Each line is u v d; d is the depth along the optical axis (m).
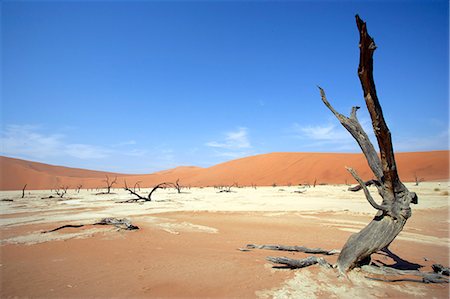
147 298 4.82
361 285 5.29
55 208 23.08
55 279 5.77
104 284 5.48
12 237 10.15
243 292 5.02
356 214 18.72
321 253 7.86
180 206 25.00
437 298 4.79
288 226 13.91
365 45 4.44
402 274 5.64
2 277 5.88
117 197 40.16
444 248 9.05
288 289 5.13
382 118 5.02
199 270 6.31
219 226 13.84
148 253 8.00
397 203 5.69
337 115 6.33
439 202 24.58
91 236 10.18
